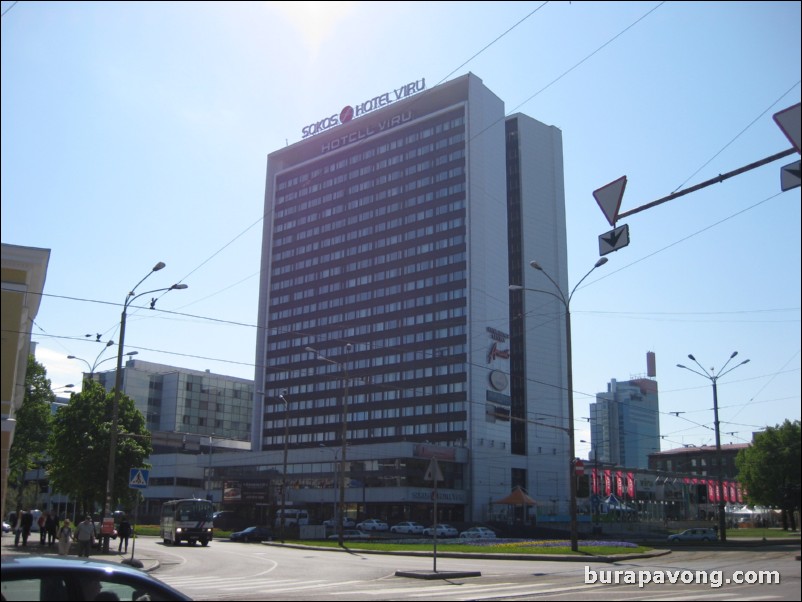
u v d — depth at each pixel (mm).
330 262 116500
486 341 98062
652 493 90875
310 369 114562
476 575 22016
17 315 19844
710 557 28562
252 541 59375
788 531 56375
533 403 106938
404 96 113375
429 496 84125
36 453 53219
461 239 100562
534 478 102125
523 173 116625
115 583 6305
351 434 105938
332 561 31062
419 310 102812
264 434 118125
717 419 46750
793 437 49156
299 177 125375
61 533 28297
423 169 107688
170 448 113250
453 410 95562
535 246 115000
